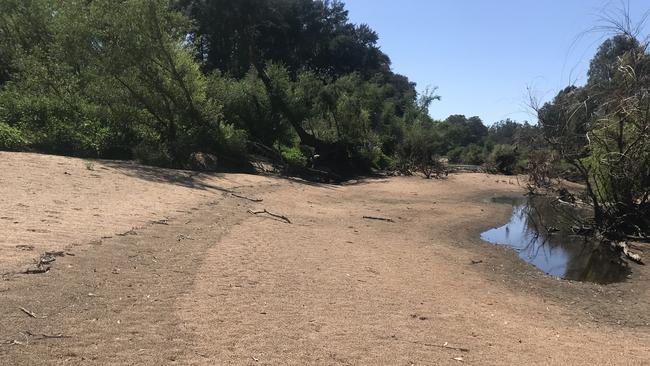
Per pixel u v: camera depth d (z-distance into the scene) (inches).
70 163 656.4
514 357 227.6
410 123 2239.2
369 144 1627.7
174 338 201.5
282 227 514.0
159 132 995.3
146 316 220.5
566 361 229.1
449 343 237.9
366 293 312.0
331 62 3019.2
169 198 558.6
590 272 500.4
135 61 929.5
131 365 173.2
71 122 892.6
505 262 510.6
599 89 650.8
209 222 470.0
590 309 360.8
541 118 703.7
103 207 443.8
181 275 290.5
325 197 870.4
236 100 1307.8
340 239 496.4
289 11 2583.7
